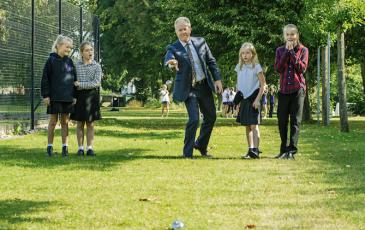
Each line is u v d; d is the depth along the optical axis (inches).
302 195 318.0
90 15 1063.6
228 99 1632.6
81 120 517.0
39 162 465.7
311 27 1093.8
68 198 312.5
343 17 860.6
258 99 502.3
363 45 1349.7
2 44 743.1
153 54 2018.9
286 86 500.7
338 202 298.0
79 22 1009.5
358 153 542.0
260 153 547.8
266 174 397.7
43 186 350.3
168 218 264.7
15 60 777.6
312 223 253.4
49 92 506.6
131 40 2014.0
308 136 786.2
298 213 272.8
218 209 282.7
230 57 1211.2
